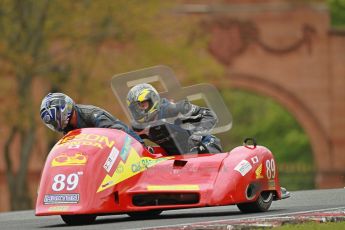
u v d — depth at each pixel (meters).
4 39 125.56
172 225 38.31
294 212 43.59
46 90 150.00
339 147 173.62
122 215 48.28
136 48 141.12
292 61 172.88
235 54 171.50
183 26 145.62
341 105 173.38
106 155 41.62
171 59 141.75
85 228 39.62
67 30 130.75
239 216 42.56
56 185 41.06
